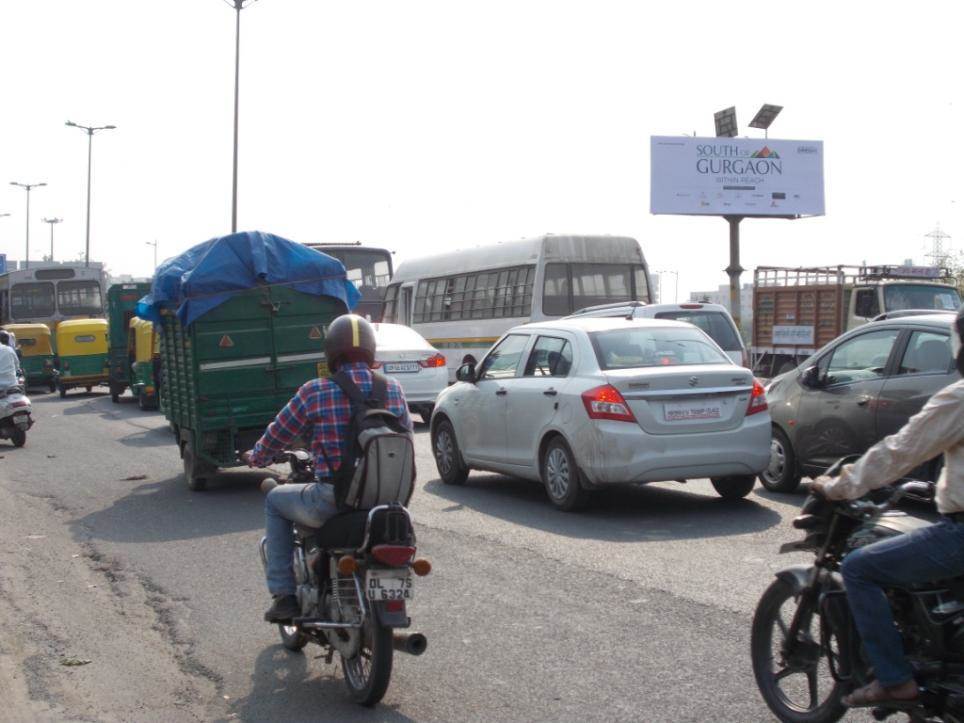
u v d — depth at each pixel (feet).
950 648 13.83
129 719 18.02
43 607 25.40
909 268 96.78
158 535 33.55
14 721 17.97
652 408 32.58
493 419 38.22
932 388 30.63
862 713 16.92
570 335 35.65
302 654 21.22
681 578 25.50
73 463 52.11
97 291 130.41
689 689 18.25
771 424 36.04
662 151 152.56
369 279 111.75
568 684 18.76
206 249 43.27
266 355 41.32
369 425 17.80
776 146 155.43
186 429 42.78
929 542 13.67
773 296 99.76
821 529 15.51
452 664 20.02
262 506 38.11
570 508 34.35
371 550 17.06
